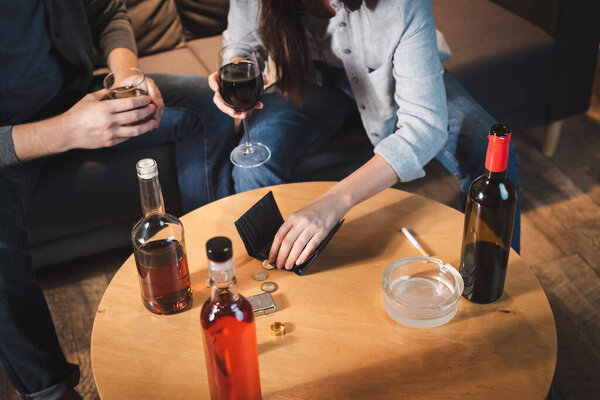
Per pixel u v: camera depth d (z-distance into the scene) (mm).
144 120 1605
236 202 1449
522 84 2266
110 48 1934
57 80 1795
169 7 2332
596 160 2441
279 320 1146
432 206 1397
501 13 2396
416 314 1105
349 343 1096
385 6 1550
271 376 1044
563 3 2139
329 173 2072
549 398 1503
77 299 1990
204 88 1945
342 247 1300
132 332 1138
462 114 1825
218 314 882
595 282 1943
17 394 1696
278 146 1828
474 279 1132
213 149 1949
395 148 1446
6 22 1611
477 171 1776
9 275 1550
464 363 1048
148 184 1067
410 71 1556
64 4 1718
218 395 951
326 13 1724
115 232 2033
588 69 2322
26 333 1543
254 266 1273
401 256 1270
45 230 1914
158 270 1114
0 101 1687
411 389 1012
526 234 2133
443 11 2434
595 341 1760
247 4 1789
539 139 2576
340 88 1991
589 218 2184
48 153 1601
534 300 1158
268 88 1978
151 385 1042
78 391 1697
